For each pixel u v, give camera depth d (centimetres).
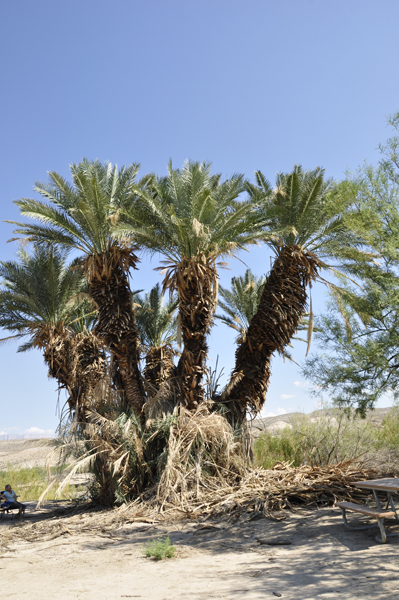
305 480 959
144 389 1305
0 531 949
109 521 902
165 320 1831
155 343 1831
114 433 1127
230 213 1270
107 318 1274
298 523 725
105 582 514
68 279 1491
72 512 1120
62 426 1141
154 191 1426
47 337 1416
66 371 1377
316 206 1270
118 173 1447
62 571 584
